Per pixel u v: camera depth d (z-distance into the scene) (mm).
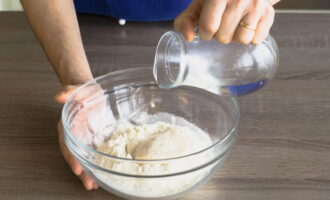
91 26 1243
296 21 1245
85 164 679
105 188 694
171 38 706
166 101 887
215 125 822
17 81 1016
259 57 689
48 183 750
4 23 1262
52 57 939
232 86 708
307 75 1021
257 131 850
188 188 683
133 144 762
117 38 1186
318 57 1089
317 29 1207
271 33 1189
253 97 945
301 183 732
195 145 745
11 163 790
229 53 688
